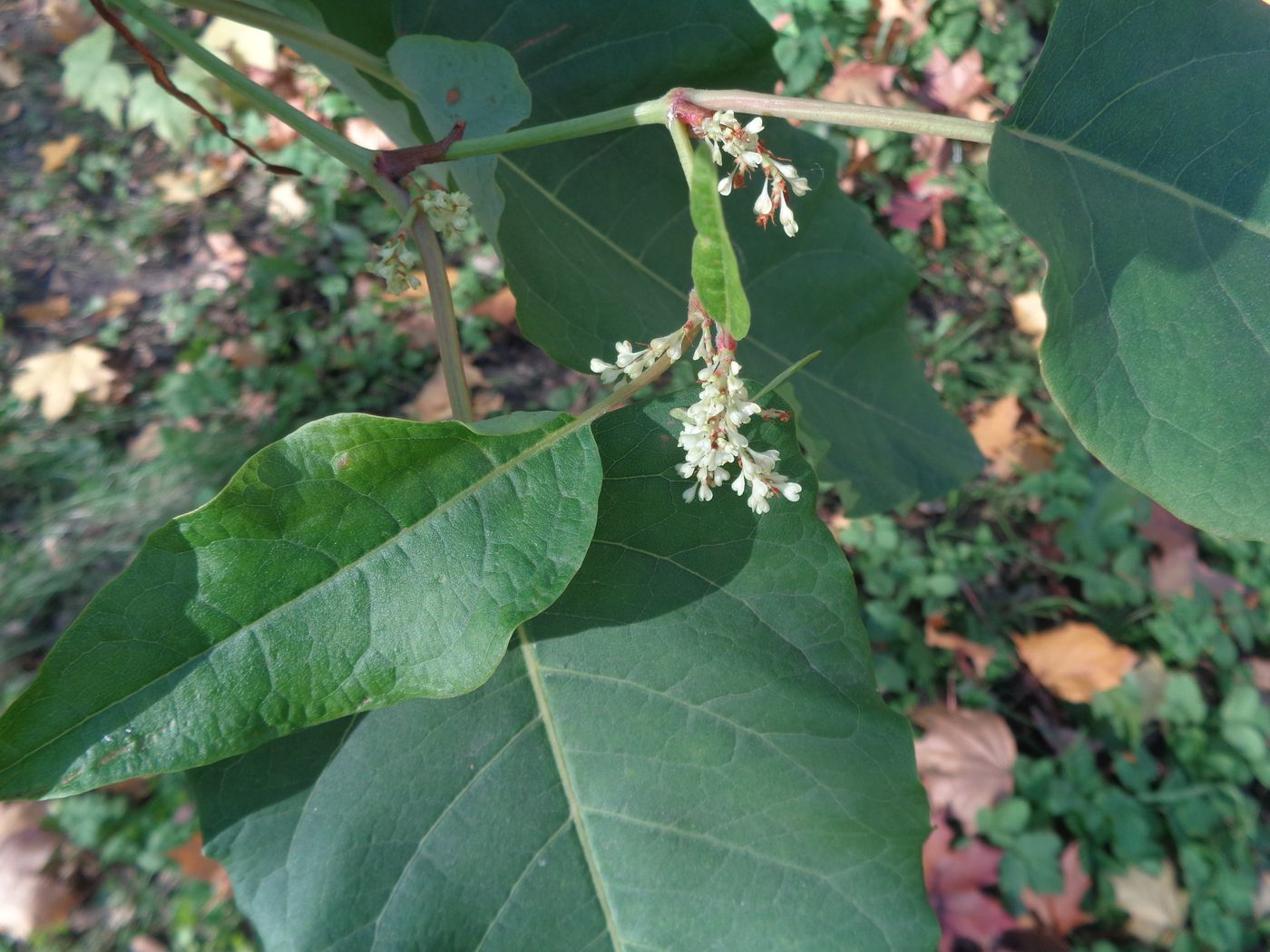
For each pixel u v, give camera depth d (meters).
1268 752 0.68
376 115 0.29
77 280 0.83
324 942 0.18
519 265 0.27
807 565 0.20
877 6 0.95
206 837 0.19
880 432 0.35
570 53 0.28
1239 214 0.18
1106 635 0.73
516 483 0.17
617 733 0.20
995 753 0.65
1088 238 0.19
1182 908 0.62
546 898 0.19
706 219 0.14
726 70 0.29
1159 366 0.18
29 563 0.69
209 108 0.88
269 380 0.79
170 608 0.15
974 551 0.76
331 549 0.16
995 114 0.94
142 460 0.75
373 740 0.20
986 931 0.59
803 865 0.19
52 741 0.15
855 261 0.33
